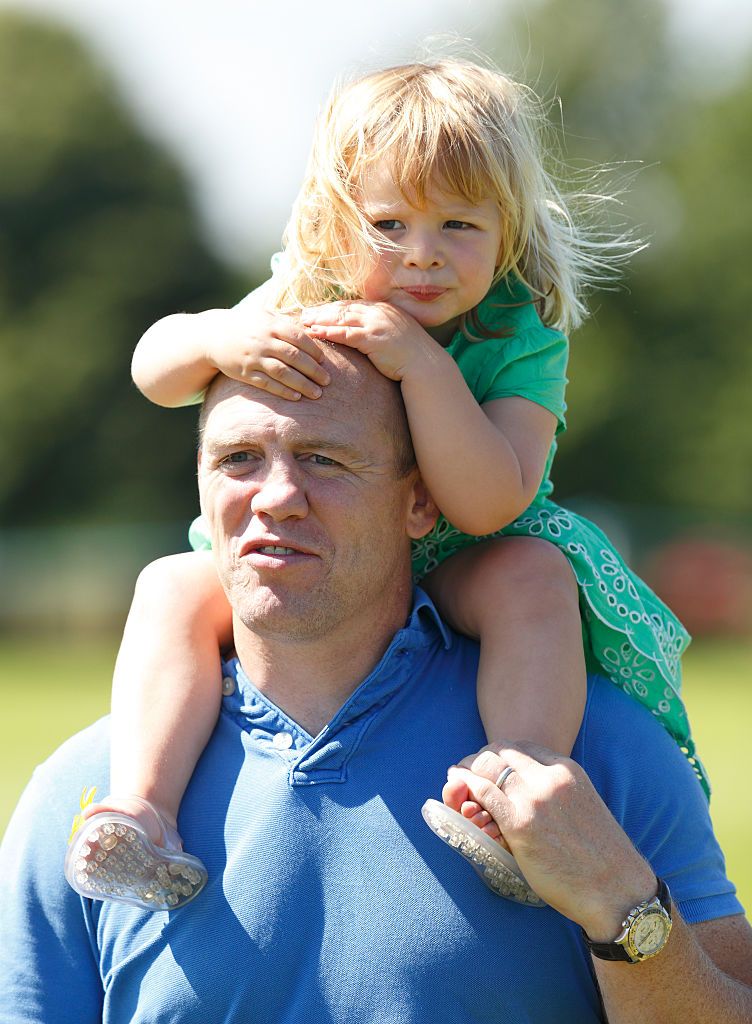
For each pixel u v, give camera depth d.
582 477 128.38
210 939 8.95
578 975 9.08
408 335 9.72
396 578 9.83
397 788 9.27
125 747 9.49
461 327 10.96
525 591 10.00
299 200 10.87
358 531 9.38
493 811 8.69
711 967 8.91
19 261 141.88
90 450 138.12
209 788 9.42
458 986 8.82
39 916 9.47
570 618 9.94
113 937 9.24
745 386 126.06
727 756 44.19
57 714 58.31
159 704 9.62
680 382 126.75
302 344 9.39
